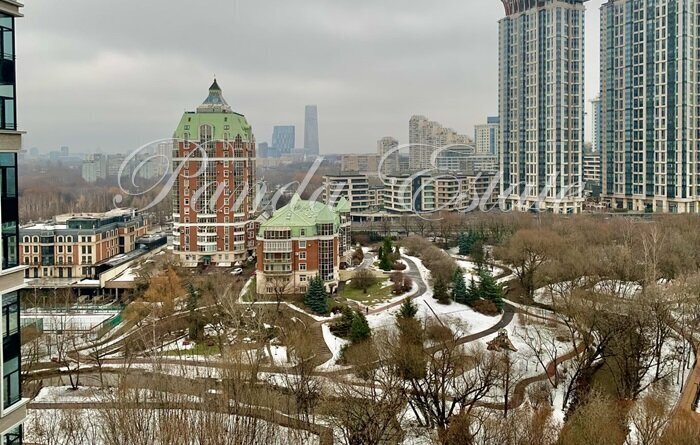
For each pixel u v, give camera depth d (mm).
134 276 162375
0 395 39969
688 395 84188
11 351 41719
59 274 173125
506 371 79062
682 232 176125
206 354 101250
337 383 76375
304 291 147875
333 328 116938
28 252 172625
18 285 42125
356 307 134875
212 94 194000
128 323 126750
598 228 185625
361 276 156500
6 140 41094
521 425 69062
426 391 76750
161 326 119062
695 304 102188
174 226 189375
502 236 199250
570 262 135000
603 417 64875
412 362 76562
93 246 172875
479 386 84000
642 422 64750
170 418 61438
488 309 131375
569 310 95500
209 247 188625
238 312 116688
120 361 103125
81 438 64250
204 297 136000
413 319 99500
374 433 65750
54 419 73938
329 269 150500
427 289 153375
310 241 148250
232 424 67500
